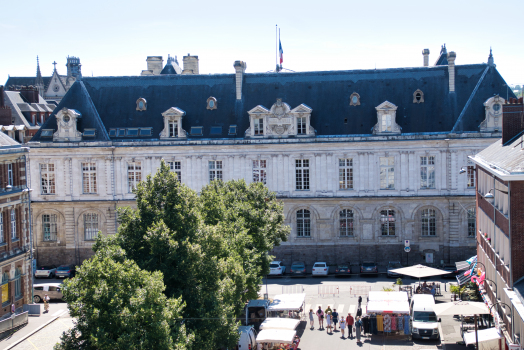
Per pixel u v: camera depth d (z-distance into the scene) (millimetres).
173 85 88688
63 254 85562
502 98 78812
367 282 74188
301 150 82812
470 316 57062
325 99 85062
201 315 43062
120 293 37531
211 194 56344
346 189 82625
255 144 83125
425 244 81875
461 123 80688
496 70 83188
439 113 82062
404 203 81625
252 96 86562
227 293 46156
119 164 84875
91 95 88688
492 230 53438
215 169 84688
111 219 85125
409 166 81250
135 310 37094
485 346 50469
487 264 56781
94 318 36750
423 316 54906
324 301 66188
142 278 38812
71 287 38500
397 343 53438
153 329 36906
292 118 82812
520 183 42750
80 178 85125
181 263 43188
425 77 84375
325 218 82938
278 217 68625
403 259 82250
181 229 45875
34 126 119562
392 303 54969
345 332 57344
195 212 47281
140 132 85688
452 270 75625
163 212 45875
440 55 97312
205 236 46594
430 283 69625
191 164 84562
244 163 83875
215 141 83750
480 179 61750
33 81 182500
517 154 45375
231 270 49156
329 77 86625
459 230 81000
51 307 67688
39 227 85625
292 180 83312
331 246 83125
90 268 38500
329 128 83188
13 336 55625
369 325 56531
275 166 83438
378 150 81688
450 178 80688
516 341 41656
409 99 83438
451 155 80375
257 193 68250
